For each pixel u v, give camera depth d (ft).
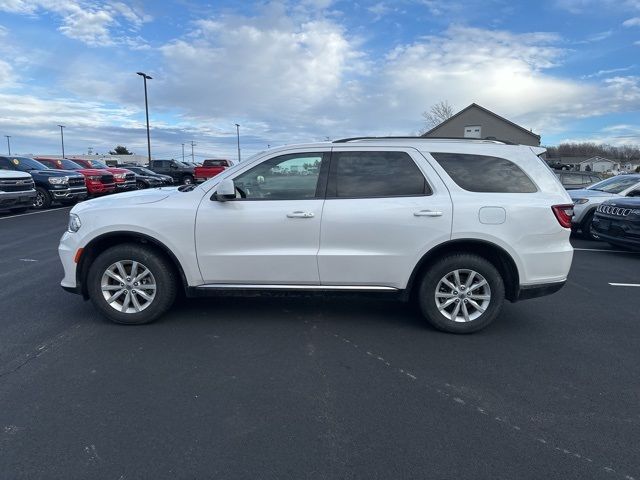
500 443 8.80
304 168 14.33
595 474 7.96
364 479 7.79
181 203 14.25
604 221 29.43
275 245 14.08
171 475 7.84
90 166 82.07
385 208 13.83
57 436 8.86
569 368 12.06
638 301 18.26
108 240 14.79
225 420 9.47
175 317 15.53
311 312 16.22
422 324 15.19
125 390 10.62
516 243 13.75
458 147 14.38
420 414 9.78
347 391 10.72
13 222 40.81
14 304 16.79
